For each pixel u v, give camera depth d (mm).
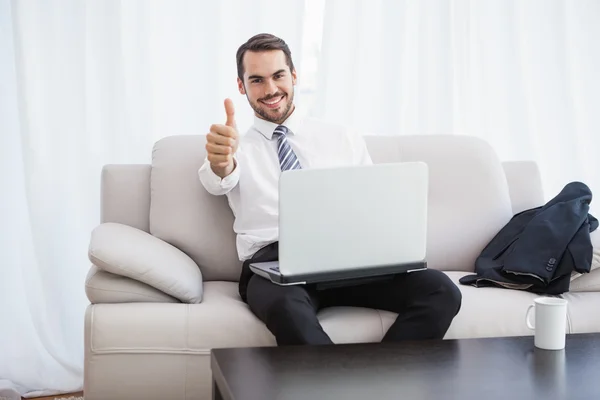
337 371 1386
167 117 2893
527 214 2396
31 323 2748
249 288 1960
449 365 1430
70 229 2779
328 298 2043
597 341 1607
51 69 2742
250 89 2260
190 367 1863
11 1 2686
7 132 2732
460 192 2504
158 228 2322
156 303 1929
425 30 3115
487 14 3191
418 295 1905
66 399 2645
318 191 1723
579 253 2098
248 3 2932
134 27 2840
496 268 2219
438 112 3143
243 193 2227
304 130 2336
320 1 3033
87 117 2791
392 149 2545
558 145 3279
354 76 3027
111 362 1837
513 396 1262
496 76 3213
